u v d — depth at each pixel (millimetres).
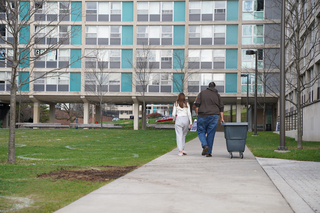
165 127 40094
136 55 41031
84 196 4438
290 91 32125
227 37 40031
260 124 45188
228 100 41406
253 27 39594
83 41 41000
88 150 11938
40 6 10609
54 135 21562
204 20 40375
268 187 5059
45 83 41375
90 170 6898
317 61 21547
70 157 9633
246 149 12273
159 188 4973
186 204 3986
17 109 53938
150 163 8031
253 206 3891
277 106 40156
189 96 40531
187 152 11117
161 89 41000
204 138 9531
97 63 41094
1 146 13180
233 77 39906
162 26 41031
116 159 9094
